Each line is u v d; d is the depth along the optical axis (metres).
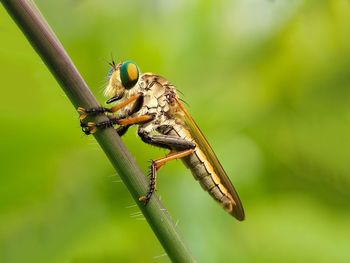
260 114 0.19
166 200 0.17
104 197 0.17
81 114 0.13
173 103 0.16
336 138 0.20
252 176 0.18
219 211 0.17
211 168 0.16
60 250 0.17
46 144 0.16
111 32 0.18
